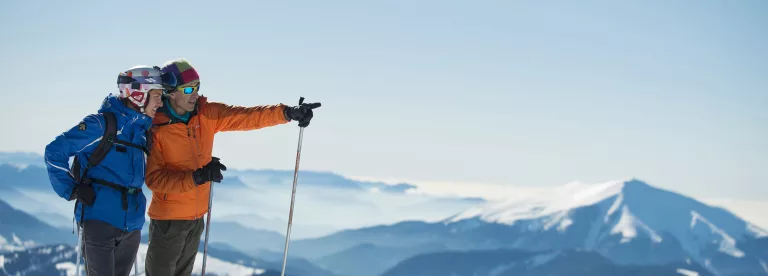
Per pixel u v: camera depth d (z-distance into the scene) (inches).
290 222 164.7
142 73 141.7
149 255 161.3
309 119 165.2
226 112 164.4
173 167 156.8
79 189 135.7
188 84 152.1
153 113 144.5
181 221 160.2
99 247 139.4
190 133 157.1
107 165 141.5
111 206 140.9
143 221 147.9
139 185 145.7
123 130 142.6
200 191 162.7
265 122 165.6
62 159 136.5
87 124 138.3
